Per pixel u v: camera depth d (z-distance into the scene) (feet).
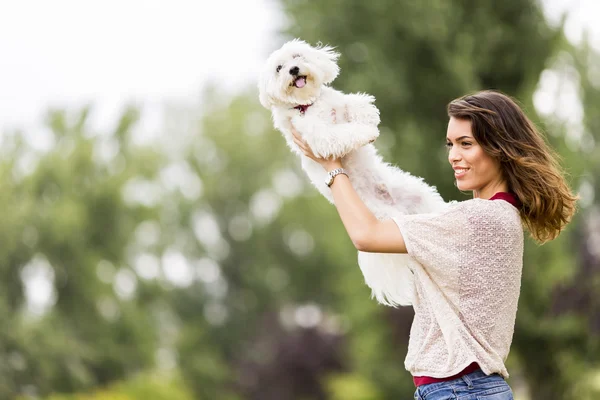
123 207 79.77
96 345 75.00
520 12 52.85
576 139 54.90
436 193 12.99
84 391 69.97
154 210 82.74
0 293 70.69
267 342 101.71
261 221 116.88
